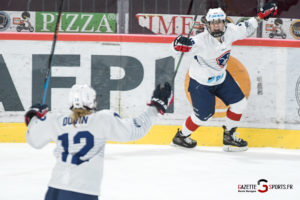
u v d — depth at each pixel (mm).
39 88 23438
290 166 19547
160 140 23719
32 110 10297
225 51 20516
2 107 23484
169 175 17484
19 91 23438
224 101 22000
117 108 23516
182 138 22594
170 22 23578
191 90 21594
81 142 9523
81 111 9766
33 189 15242
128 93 23484
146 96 23547
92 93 9930
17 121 23562
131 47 23359
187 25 23562
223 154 21750
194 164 19422
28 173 17453
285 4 23484
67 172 9352
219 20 19672
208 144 23719
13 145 22984
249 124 23594
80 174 9297
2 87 23391
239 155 21609
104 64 23391
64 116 10023
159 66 23453
